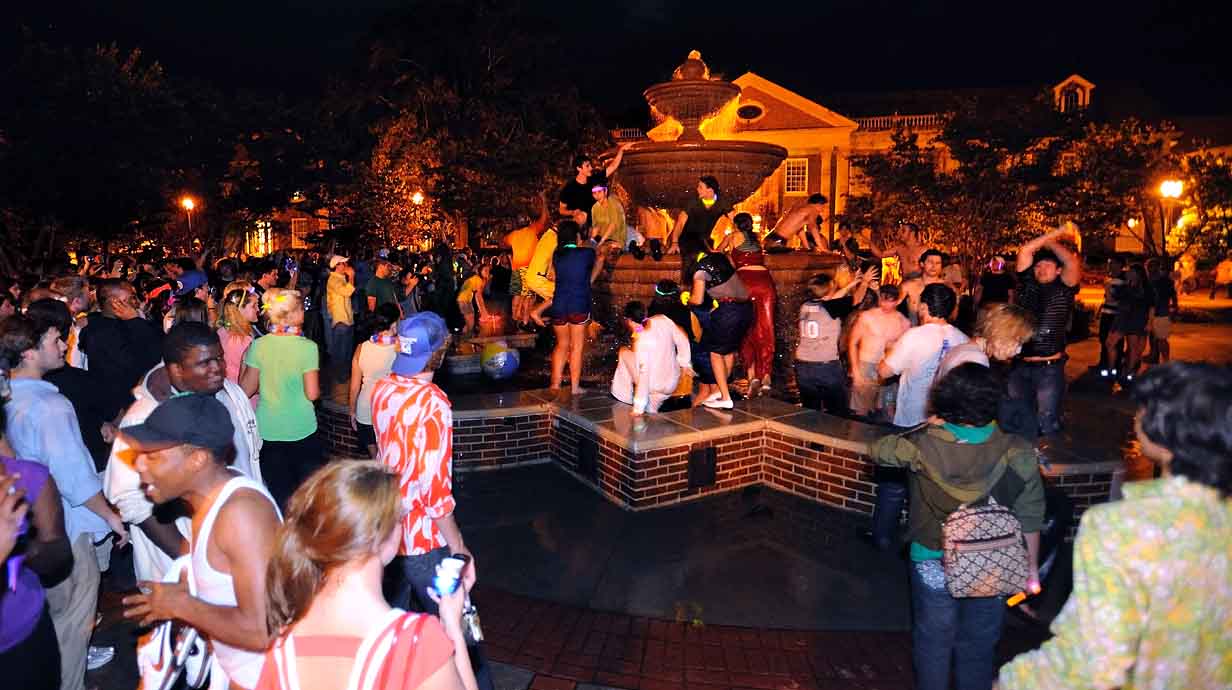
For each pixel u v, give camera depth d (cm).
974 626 328
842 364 841
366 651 177
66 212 2306
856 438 630
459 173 3603
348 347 1223
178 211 3167
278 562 185
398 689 174
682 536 585
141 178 2428
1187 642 185
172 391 379
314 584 185
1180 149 4247
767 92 4472
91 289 978
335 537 180
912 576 336
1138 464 749
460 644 218
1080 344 1648
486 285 1836
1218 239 3044
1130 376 1232
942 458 313
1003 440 316
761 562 541
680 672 410
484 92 4122
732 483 677
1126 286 1219
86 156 2339
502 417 733
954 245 2844
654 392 708
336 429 780
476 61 4091
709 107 1097
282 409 519
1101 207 2911
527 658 422
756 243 860
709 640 441
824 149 4422
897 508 546
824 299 769
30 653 257
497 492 677
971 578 305
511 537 583
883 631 453
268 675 183
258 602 233
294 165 3569
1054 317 644
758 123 4509
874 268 794
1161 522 185
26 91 2344
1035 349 650
